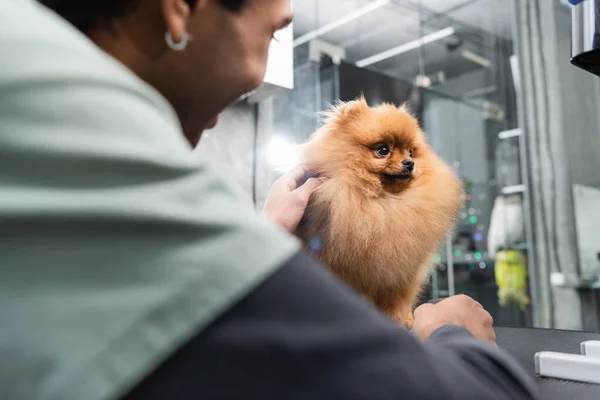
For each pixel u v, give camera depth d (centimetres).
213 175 36
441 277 379
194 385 30
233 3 47
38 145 30
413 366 34
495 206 441
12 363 28
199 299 31
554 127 329
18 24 34
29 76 31
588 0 100
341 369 32
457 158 512
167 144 34
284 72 185
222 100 51
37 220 29
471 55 494
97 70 34
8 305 28
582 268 318
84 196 30
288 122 266
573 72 335
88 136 31
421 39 458
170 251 31
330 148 118
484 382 39
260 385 31
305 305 33
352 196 109
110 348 28
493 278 416
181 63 47
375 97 309
